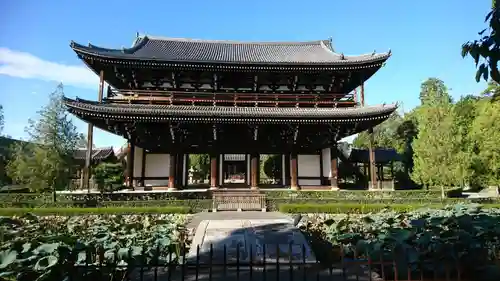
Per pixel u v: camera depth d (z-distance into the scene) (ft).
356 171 132.98
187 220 57.72
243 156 103.71
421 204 74.43
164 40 127.75
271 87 104.78
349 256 28.73
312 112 91.66
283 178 100.58
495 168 80.53
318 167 100.32
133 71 96.02
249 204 77.05
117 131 91.30
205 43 131.54
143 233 29.63
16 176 90.84
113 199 78.64
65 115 89.35
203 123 90.74
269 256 31.53
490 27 13.15
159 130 93.66
